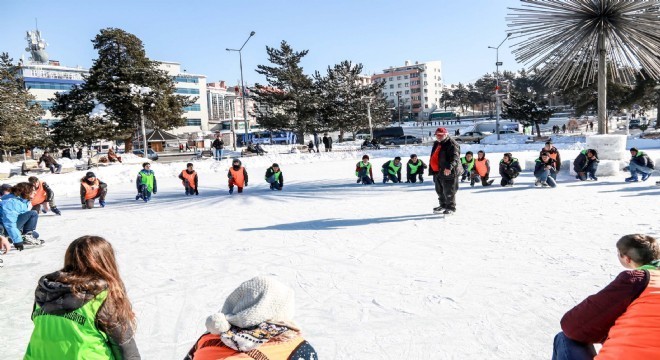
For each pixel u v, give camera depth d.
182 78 85.94
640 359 2.03
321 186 15.99
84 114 41.03
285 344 1.62
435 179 9.49
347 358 3.59
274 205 12.05
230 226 9.38
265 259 6.63
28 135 36.41
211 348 1.65
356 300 4.83
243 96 38.03
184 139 74.44
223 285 5.56
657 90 40.94
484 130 62.19
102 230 9.59
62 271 2.01
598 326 2.25
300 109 52.12
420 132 76.31
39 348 1.95
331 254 6.72
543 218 8.54
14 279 6.29
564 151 27.33
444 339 3.84
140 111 40.16
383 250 6.81
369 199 12.28
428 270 5.73
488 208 9.94
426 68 137.75
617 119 74.75
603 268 5.43
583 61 14.03
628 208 9.12
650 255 2.36
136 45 41.53
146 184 14.11
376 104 58.94
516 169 13.50
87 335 1.93
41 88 69.50
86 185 13.00
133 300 5.16
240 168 15.05
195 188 15.30
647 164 12.95
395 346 3.76
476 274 5.46
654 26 12.46
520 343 3.71
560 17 13.23
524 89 121.31
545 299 4.58
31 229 8.33
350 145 51.22
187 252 7.28
